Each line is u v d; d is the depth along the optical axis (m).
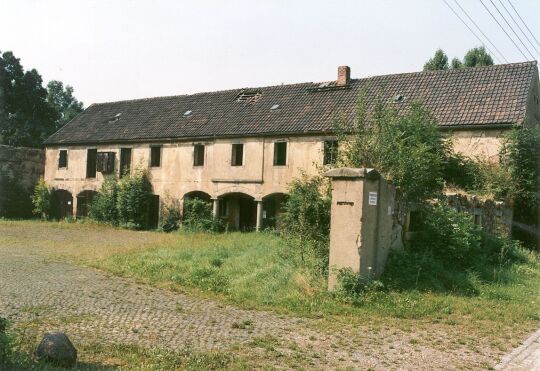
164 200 28.80
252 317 9.14
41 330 7.79
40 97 46.25
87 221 30.66
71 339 7.33
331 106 24.42
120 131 31.27
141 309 9.50
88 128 33.66
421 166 12.81
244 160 25.64
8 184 34.53
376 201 10.86
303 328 8.42
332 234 10.62
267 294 10.61
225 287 11.51
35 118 46.34
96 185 32.03
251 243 17.84
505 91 20.80
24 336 7.27
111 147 31.27
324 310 9.48
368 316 9.20
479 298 10.53
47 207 34.12
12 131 44.06
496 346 7.63
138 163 29.97
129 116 32.66
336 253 10.53
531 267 14.09
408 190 12.52
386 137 12.95
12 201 34.75
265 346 7.34
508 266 13.69
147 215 29.69
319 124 23.48
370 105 23.05
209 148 27.11
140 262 14.38
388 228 11.52
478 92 21.38
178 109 30.80
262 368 6.37
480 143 19.72
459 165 18.28
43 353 5.95
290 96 26.92
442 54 38.06
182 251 16.08
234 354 6.91
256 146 25.28
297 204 13.05
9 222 29.75
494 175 18.27
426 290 10.63
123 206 29.36
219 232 26.33
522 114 19.39
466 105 20.91
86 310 9.23
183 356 6.69
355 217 10.41
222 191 26.42
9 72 44.00
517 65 21.97
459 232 12.61
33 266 13.98
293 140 24.17
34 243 19.84
